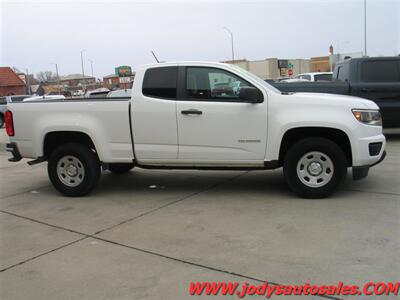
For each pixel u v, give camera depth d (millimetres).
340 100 5848
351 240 4449
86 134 6531
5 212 6117
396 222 4922
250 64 66312
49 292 3660
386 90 10164
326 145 5809
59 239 4910
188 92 6145
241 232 4828
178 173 8195
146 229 5090
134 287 3674
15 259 4387
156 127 6215
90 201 6473
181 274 3871
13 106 6805
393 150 9547
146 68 6262
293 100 5879
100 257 4332
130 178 7914
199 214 5555
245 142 6027
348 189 6410
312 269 3848
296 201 5914
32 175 8820
